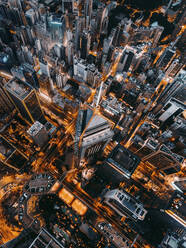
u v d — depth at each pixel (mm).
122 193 160500
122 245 158000
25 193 172750
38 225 160125
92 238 158875
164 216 181000
